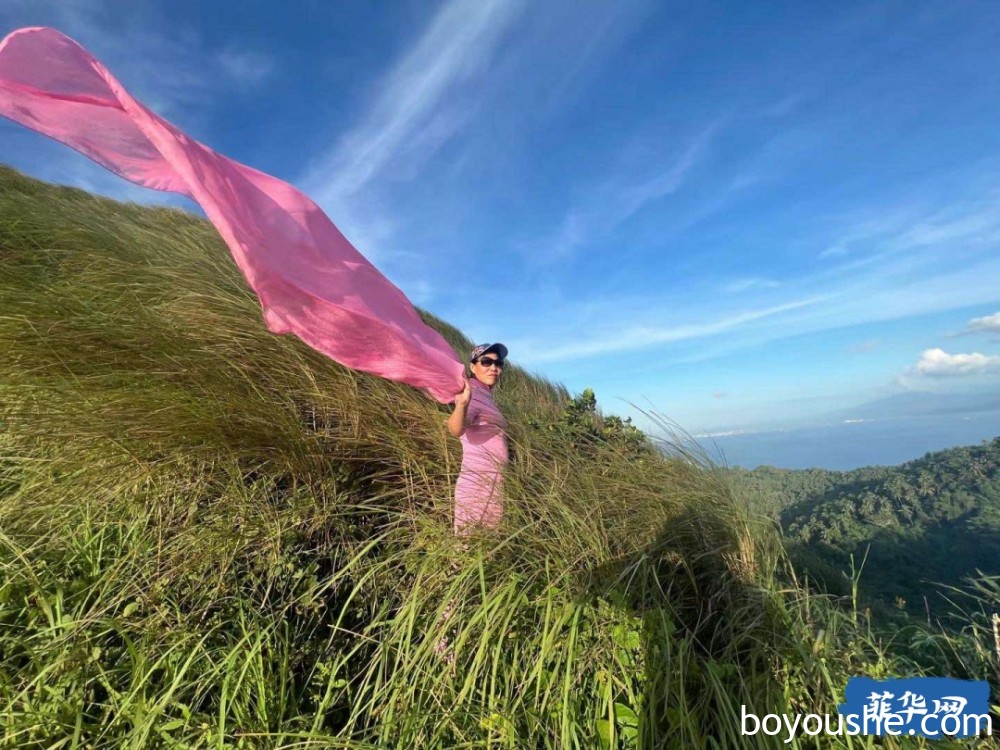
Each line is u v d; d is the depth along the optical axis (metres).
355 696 1.76
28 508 2.04
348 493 2.53
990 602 2.13
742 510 2.62
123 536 2.02
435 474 2.85
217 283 3.90
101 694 1.59
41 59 1.76
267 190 2.11
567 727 1.49
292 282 1.87
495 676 1.67
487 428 2.70
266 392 2.71
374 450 2.81
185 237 5.08
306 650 1.87
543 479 2.77
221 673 1.64
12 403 2.16
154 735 1.45
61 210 4.55
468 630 1.71
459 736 1.57
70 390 2.23
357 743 1.46
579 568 2.10
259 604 1.95
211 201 1.64
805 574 2.47
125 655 1.65
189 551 1.97
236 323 3.21
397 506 2.63
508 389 5.79
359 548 2.33
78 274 3.47
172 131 1.70
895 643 2.07
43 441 2.14
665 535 2.40
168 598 1.85
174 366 2.51
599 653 1.76
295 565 2.12
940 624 2.14
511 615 1.78
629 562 2.18
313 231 2.16
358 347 2.14
